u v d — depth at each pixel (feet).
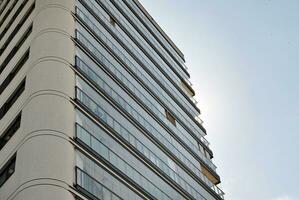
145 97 96.84
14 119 66.85
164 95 108.78
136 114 87.25
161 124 96.32
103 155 66.80
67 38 76.69
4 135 67.87
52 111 62.18
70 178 56.59
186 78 135.03
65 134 60.75
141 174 75.25
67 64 71.36
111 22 103.86
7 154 62.64
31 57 72.95
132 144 78.28
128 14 119.55
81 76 73.10
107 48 90.68
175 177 87.71
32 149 57.62
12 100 72.90
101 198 60.29
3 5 107.14
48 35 74.90
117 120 77.71
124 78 91.35
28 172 55.16
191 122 116.78
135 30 117.39
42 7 82.53
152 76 108.27
